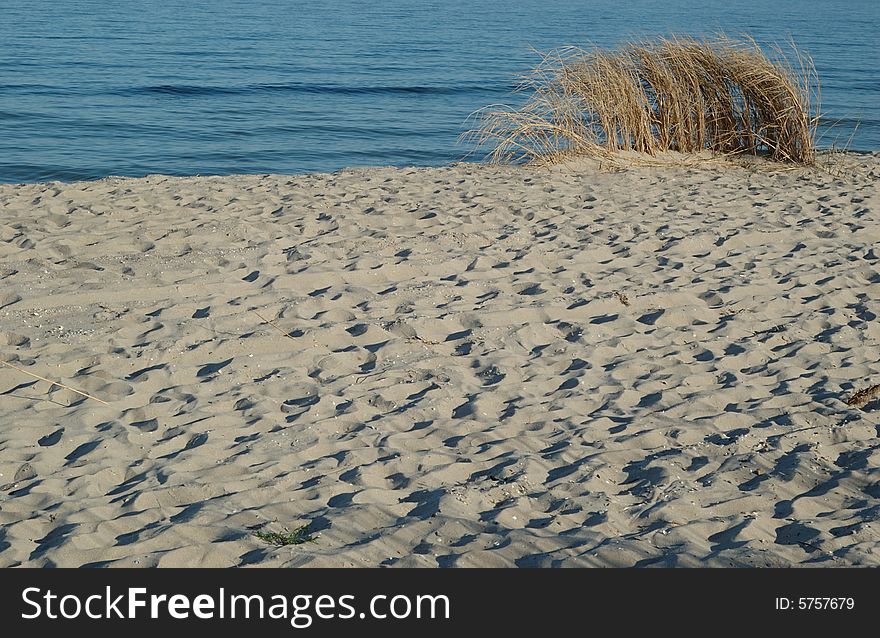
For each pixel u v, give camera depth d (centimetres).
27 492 372
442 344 557
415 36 4184
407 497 384
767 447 434
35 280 626
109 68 2661
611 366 532
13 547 332
